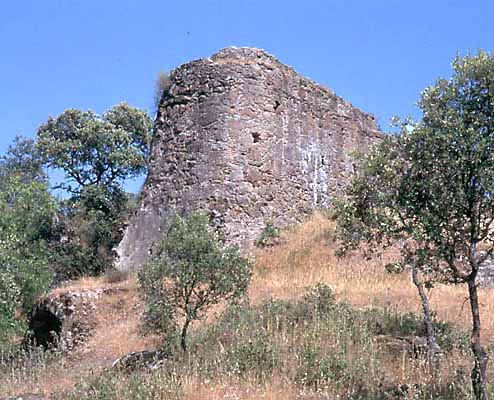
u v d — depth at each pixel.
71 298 17.94
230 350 11.05
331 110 24.58
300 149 22.94
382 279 17.08
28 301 18.08
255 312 13.23
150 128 37.00
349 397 8.87
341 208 9.81
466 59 7.56
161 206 21.72
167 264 12.02
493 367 8.69
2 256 16.27
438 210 7.35
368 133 26.16
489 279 16.34
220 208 20.45
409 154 7.71
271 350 10.64
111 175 33.81
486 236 7.61
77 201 30.62
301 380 9.67
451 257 7.44
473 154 7.20
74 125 35.31
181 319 14.22
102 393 9.88
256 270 18.77
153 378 10.23
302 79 23.73
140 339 14.88
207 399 9.21
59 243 25.67
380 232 8.34
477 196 7.25
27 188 23.30
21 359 15.06
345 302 13.76
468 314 13.28
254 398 9.07
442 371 9.42
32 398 11.26
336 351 10.35
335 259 18.80
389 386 9.32
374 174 8.30
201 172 21.09
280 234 20.67
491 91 7.38
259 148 21.61
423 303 10.68
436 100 7.63
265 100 22.06
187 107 22.17
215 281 12.08
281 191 21.86
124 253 22.23
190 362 11.02
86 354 15.09
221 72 21.80
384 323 12.33
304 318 12.66
